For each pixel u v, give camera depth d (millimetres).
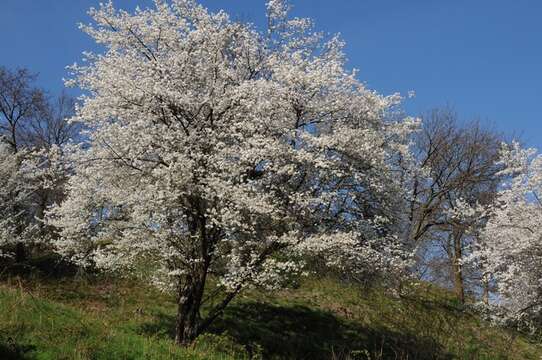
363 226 15688
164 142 14828
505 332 24453
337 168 15258
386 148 17047
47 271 26766
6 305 11680
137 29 16344
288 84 15820
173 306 21812
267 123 15328
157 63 15273
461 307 26703
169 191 14164
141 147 14898
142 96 14906
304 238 15133
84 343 10336
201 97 15383
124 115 15508
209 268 16781
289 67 16031
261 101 15000
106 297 22578
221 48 16344
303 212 14867
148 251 16016
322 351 19125
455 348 21484
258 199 13984
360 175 15227
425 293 28156
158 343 11727
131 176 16172
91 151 15844
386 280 16938
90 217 16469
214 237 15586
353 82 16469
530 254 17312
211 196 14023
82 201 16109
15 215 27500
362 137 15602
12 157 28438
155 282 16703
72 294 22594
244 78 17328
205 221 15109
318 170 15383
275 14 17547
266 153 14312
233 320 20062
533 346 23781
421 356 19047
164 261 15992
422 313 24734
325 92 16438
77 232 16719
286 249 15219
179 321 15523
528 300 18344
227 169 14617
